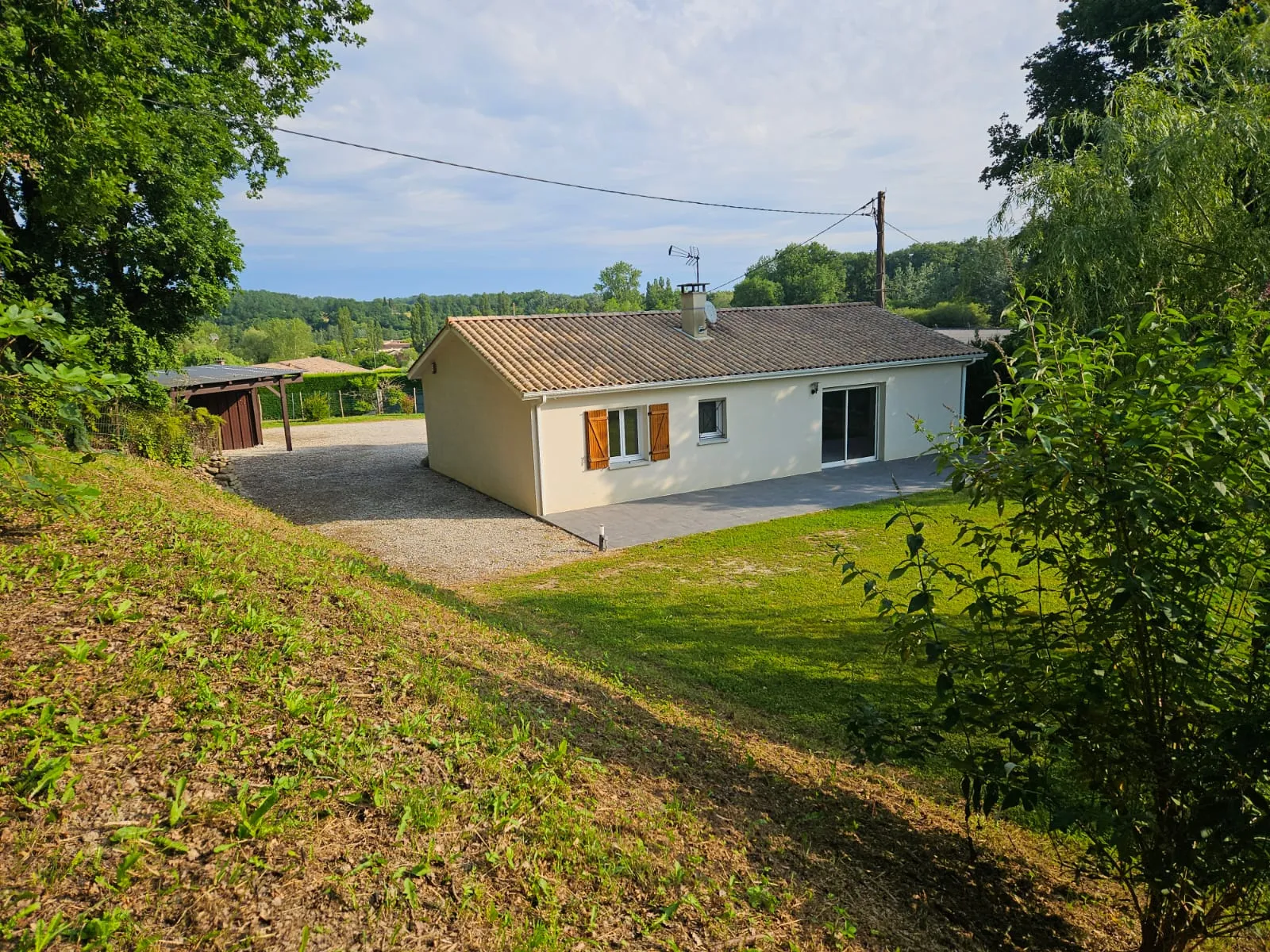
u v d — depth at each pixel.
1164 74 12.90
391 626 5.19
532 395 13.18
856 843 3.82
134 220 14.30
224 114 15.06
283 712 3.27
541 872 2.69
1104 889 3.82
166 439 15.34
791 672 6.66
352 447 23.77
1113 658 3.07
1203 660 2.93
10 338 3.90
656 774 3.94
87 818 2.41
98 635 3.61
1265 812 2.62
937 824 4.23
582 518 13.63
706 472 16.00
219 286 16.36
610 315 17.95
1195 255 11.73
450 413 17.34
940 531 11.98
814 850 3.61
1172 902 3.06
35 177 10.84
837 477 17.03
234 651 3.77
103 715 2.97
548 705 4.52
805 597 8.94
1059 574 3.42
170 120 13.34
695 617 8.27
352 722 3.35
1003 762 3.23
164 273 15.40
